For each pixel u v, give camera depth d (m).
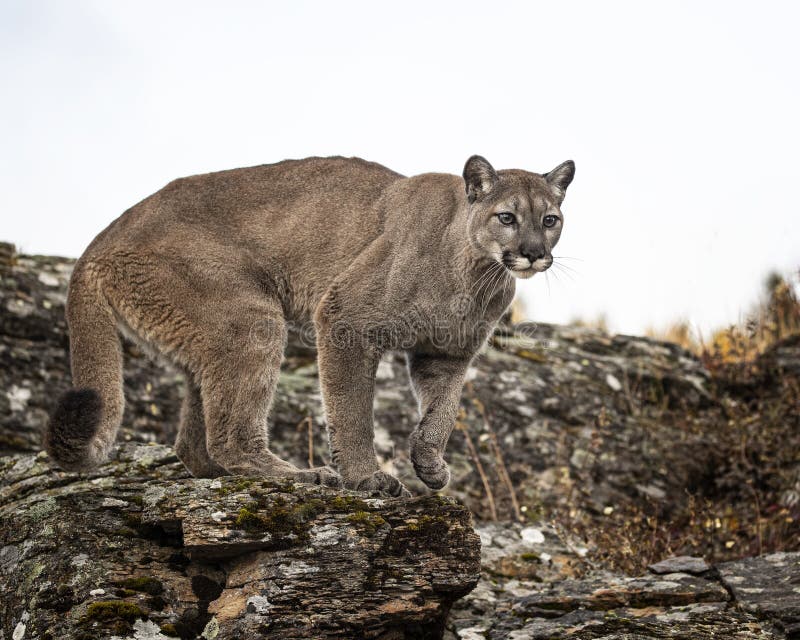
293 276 5.29
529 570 5.61
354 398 5.09
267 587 3.99
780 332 8.91
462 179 5.54
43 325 7.04
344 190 5.40
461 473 7.01
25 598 4.07
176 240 5.04
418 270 5.15
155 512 4.32
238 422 4.90
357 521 4.22
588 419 7.64
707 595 4.73
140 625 3.88
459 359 5.34
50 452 4.30
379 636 4.03
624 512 6.84
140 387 7.04
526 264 5.20
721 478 7.16
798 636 4.31
